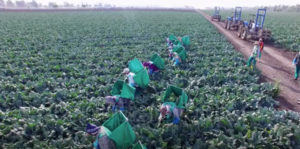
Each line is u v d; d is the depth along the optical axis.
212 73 14.30
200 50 20.23
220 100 10.65
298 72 14.52
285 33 31.38
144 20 48.72
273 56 20.88
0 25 37.97
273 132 8.32
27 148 7.51
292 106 11.38
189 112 9.67
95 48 20.86
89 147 7.62
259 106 10.40
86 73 14.25
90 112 9.81
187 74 14.35
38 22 43.62
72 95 11.16
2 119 9.03
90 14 67.44
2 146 7.55
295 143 7.95
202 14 72.81
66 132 8.49
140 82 11.45
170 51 17.94
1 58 17.17
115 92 10.10
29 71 14.47
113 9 91.62
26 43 23.14
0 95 10.73
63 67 15.09
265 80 14.73
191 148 7.68
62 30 32.50
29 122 8.65
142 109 10.14
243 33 26.92
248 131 8.10
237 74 13.84
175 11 89.50
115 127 7.40
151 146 7.90
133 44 23.25
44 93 11.05
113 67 15.31
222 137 7.95
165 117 9.08
